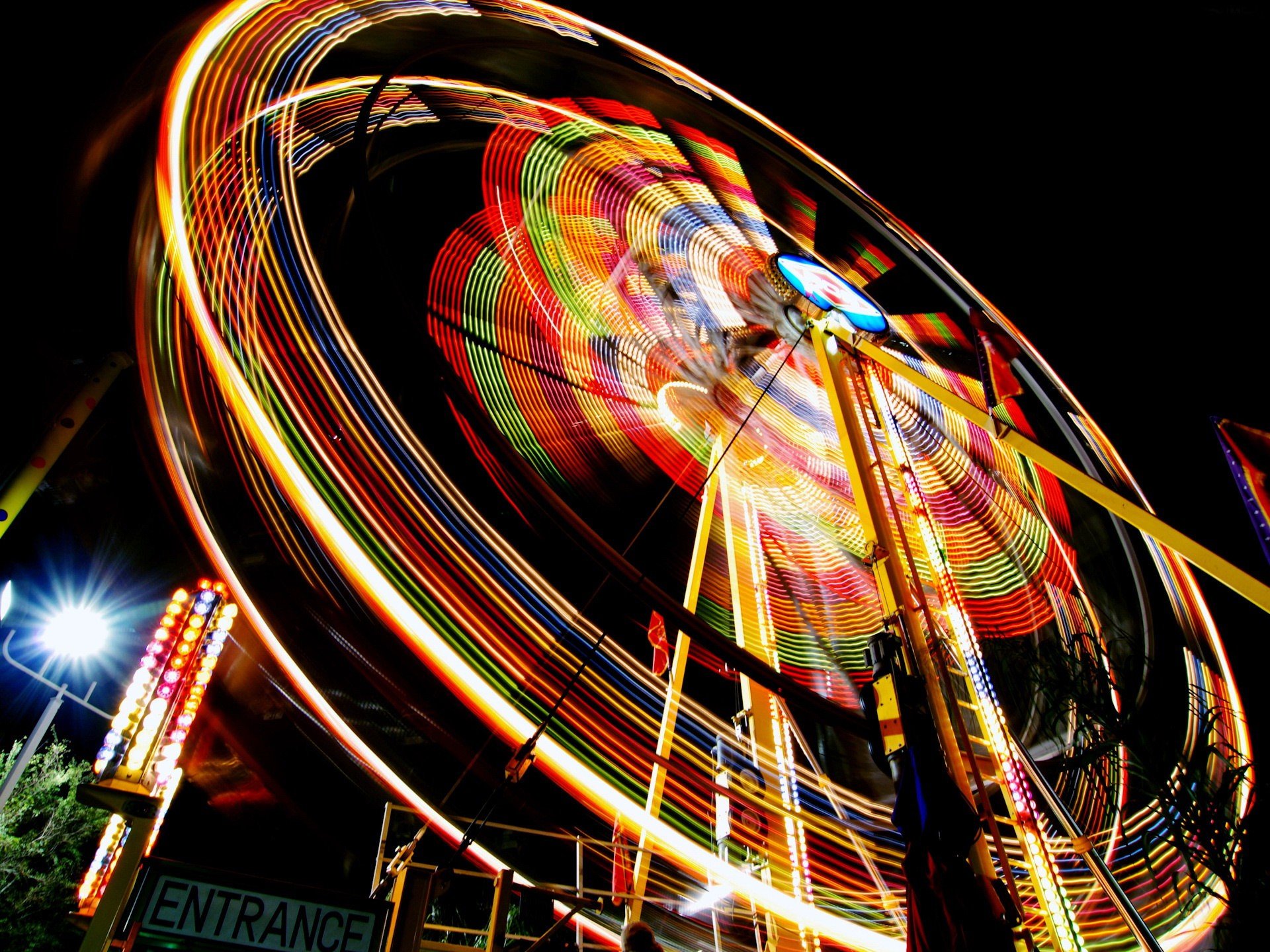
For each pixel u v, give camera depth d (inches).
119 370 293.3
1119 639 271.3
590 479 447.2
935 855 125.5
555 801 497.0
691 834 369.4
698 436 510.9
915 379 228.2
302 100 410.0
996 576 438.0
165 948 134.5
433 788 520.4
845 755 494.9
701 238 608.1
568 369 489.1
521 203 547.2
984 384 203.6
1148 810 248.1
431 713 454.0
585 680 337.7
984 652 264.8
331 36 445.7
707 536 470.0
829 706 207.8
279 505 289.4
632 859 339.6
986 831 151.0
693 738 388.2
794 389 541.3
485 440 214.1
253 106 370.6
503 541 333.1
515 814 474.3
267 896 144.4
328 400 314.2
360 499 300.4
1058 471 183.2
